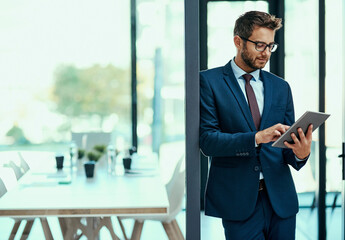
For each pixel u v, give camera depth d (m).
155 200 2.48
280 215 1.99
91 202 2.43
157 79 5.70
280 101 2.05
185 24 1.88
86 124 5.82
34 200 2.49
